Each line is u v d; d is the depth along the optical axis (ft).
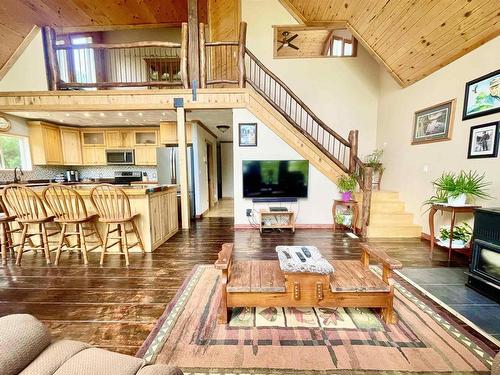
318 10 14.88
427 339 5.18
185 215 14.12
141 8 16.31
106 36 20.53
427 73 12.41
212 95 13.28
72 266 9.07
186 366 4.50
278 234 13.17
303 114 17.75
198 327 5.57
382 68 16.94
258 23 16.88
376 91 17.54
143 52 20.54
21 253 9.36
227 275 5.69
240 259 9.73
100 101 13.19
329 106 17.75
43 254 10.36
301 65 17.48
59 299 6.82
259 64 14.32
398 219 13.21
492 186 9.00
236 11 17.02
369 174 12.46
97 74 19.36
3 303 6.63
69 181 19.58
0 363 2.10
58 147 18.45
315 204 14.39
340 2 13.15
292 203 14.43
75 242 10.68
